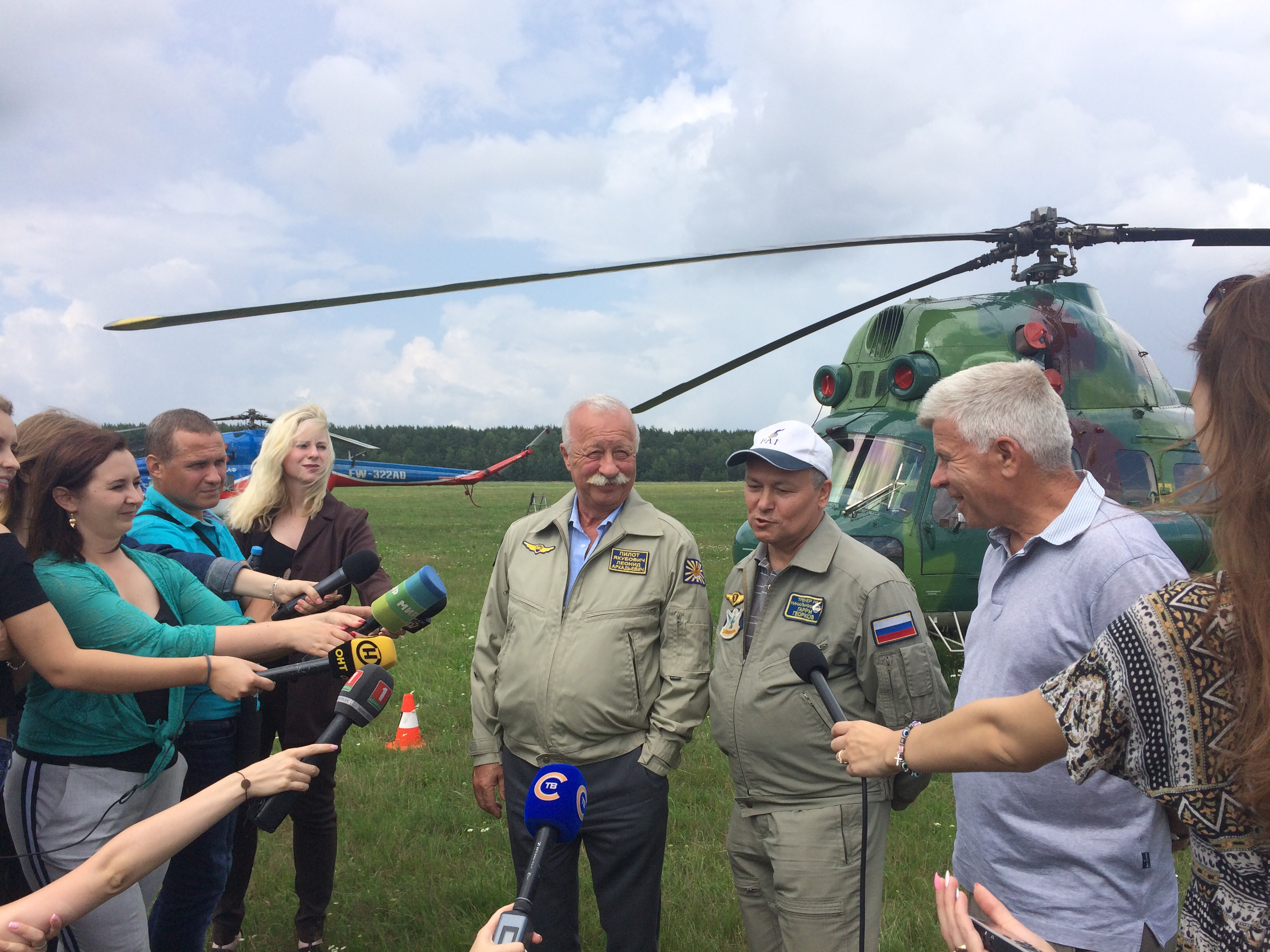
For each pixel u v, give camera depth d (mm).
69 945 2354
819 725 2752
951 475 2383
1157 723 1335
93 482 2662
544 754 3193
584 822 3164
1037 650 2172
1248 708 1246
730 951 3852
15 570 2348
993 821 2238
